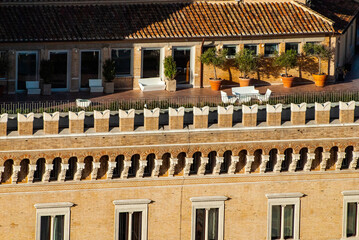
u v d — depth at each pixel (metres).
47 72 116.44
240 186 108.44
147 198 106.50
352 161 110.31
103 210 105.56
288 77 124.44
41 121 103.12
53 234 104.88
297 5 128.38
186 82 123.44
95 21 120.06
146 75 122.00
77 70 118.81
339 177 110.56
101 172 104.88
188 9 124.62
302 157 109.69
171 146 105.38
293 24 125.69
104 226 105.81
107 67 118.69
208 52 121.50
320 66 126.62
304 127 108.06
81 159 103.56
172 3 124.69
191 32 121.56
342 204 110.94
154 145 105.00
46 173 103.06
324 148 109.12
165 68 120.81
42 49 117.19
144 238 107.00
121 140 104.12
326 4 136.12
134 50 120.50
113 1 122.44
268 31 123.88
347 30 136.62
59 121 103.69
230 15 124.94
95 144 103.56
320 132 108.62
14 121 102.19
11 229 103.69
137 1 123.38
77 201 104.81
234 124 106.94
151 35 120.06
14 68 116.62
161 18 122.44
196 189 107.50
